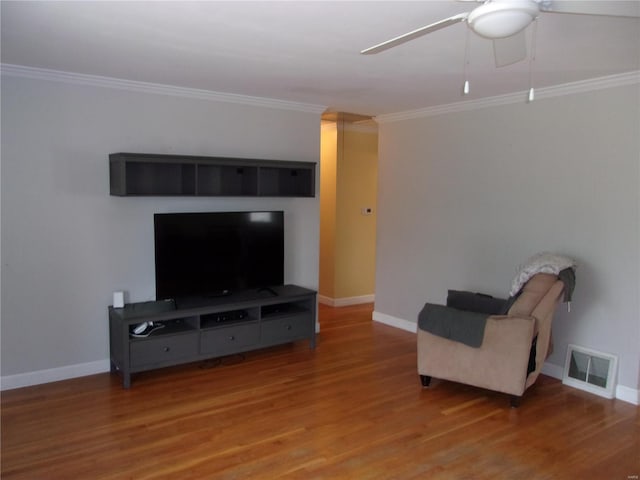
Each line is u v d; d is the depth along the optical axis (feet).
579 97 12.67
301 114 16.35
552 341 13.25
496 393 12.37
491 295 15.19
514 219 14.42
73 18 8.13
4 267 11.76
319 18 8.04
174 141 13.94
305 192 16.15
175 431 10.13
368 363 14.42
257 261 14.85
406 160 17.72
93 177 12.75
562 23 8.11
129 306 13.21
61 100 12.16
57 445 9.51
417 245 17.49
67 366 12.78
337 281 21.48
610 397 12.16
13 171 11.68
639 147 11.60
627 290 12.03
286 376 13.30
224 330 13.66
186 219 13.47
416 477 8.66
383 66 11.10
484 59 10.43
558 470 8.95
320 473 8.72
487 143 15.01
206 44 9.56
